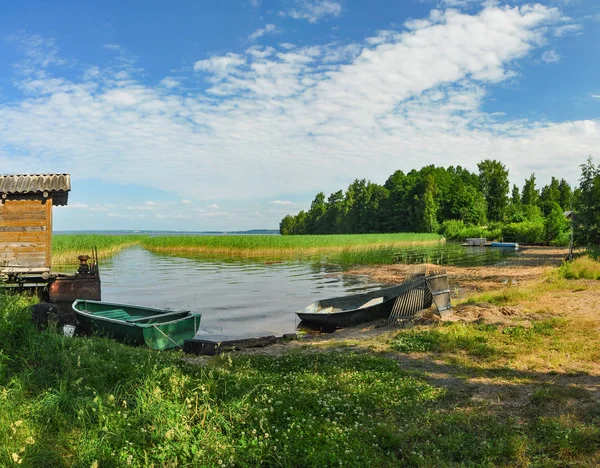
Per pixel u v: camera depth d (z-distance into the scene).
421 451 5.63
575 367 9.16
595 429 5.93
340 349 11.99
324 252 56.91
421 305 16.23
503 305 16.12
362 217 121.56
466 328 13.01
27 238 18.64
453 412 6.97
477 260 42.47
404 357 10.78
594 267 23.09
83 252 47.19
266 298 22.91
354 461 5.28
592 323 12.59
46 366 7.52
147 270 36.81
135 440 5.52
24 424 5.59
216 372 8.31
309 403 7.14
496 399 7.59
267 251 55.47
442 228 99.56
